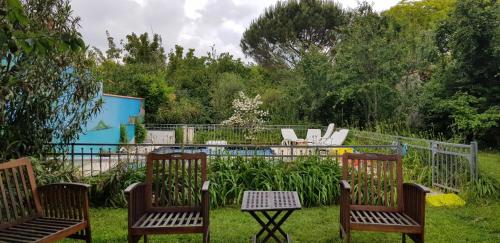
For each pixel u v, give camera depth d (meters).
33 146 5.00
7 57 4.17
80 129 5.47
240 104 13.81
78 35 2.38
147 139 12.67
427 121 12.52
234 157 5.91
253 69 23.11
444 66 12.84
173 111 15.11
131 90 14.45
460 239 4.02
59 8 4.88
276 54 23.62
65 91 5.20
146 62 20.86
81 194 3.18
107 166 7.23
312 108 14.13
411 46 12.41
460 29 11.61
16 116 4.80
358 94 12.48
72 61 4.99
